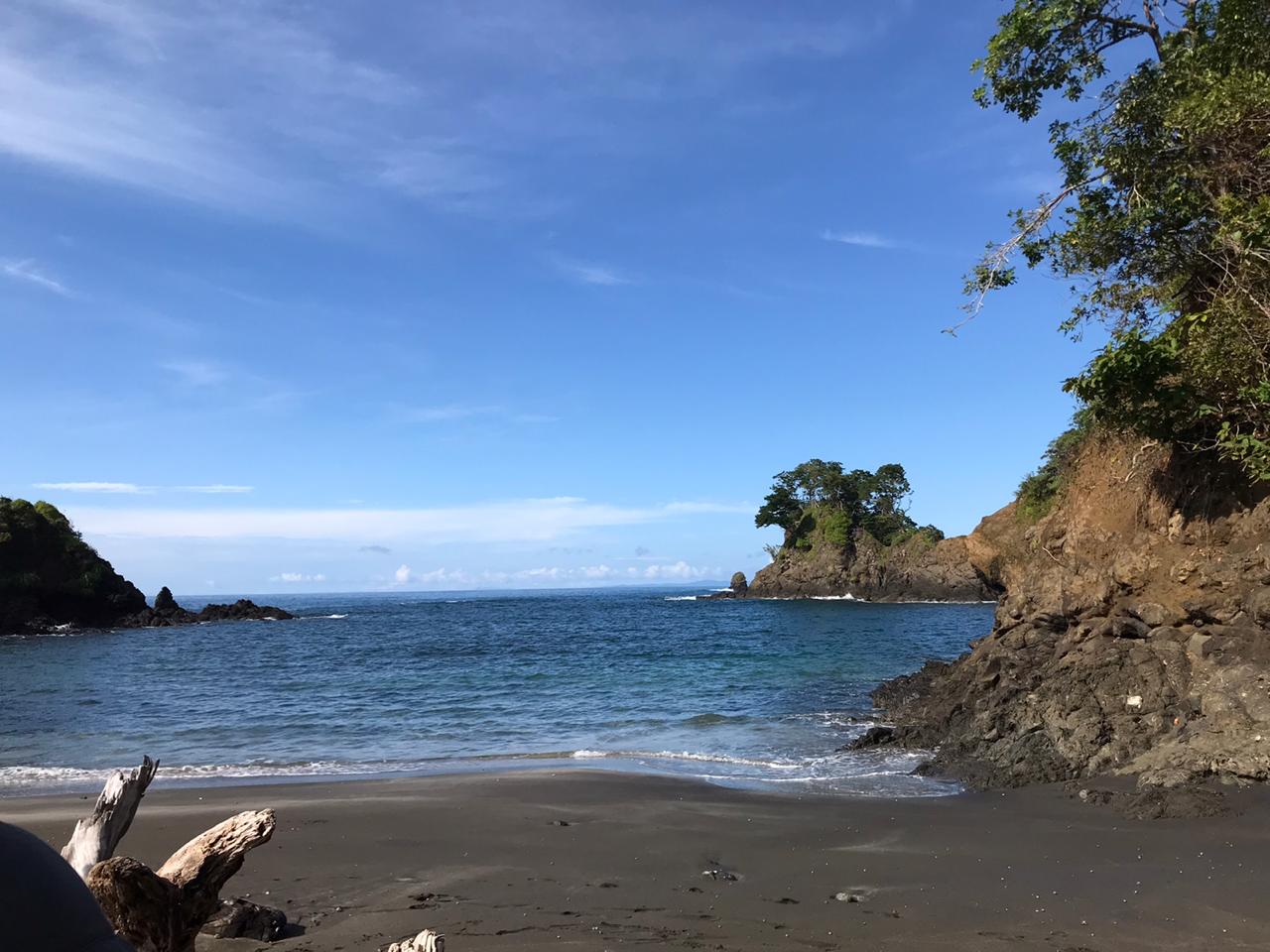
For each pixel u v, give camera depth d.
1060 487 18.00
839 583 105.62
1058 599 14.83
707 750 14.90
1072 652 13.53
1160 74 13.36
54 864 1.37
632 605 113.19
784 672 27.14
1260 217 11.11
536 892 7.31
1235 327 11.32
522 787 11.74
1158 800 9.34
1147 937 6.09
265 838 4.25
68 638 58.78
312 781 12.67
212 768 13.98
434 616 87.88
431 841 9.04
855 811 10.14
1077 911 6.63
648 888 7.45
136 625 70.19
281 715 20.39
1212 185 12.80
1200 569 12.18
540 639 48.75
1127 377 12.52
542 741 16.38
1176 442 13.41
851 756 13.89
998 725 12.95
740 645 40.22
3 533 62.91
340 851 8.67
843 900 7.05
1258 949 5.83
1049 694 12.73
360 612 101.50
